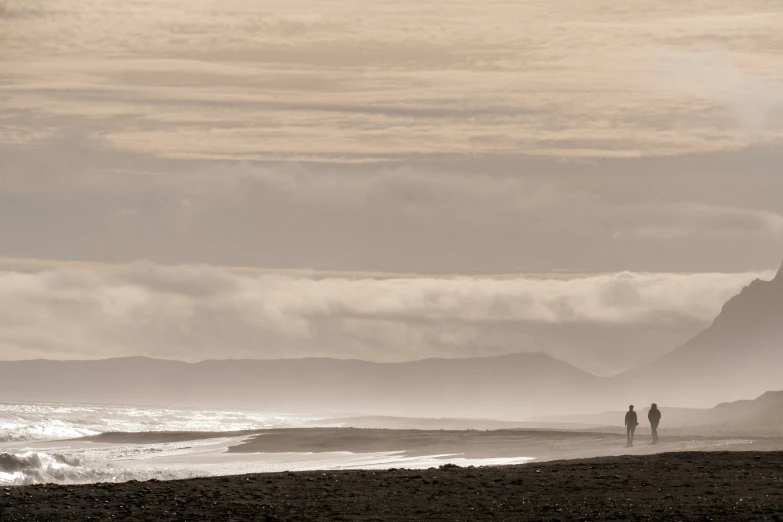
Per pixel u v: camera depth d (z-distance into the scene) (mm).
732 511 56688
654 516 56125
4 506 63188
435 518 57875
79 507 62812
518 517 57531
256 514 60031
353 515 59281
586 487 69062
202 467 114375
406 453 131250
